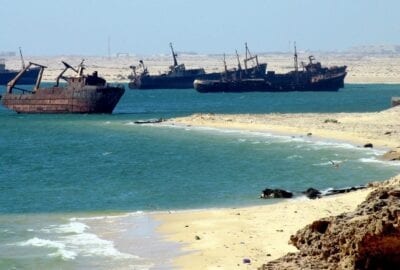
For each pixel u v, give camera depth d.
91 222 72.56
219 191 90.88
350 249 34.47
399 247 33.69
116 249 60.12
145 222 71.50
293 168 108.44
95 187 97.12
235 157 122.31
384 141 136.88
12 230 68.88
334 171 104.56
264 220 68.00
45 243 62.50
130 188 95.44
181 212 76.62
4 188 97.50
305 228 37.78
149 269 53.72
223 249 57.84
